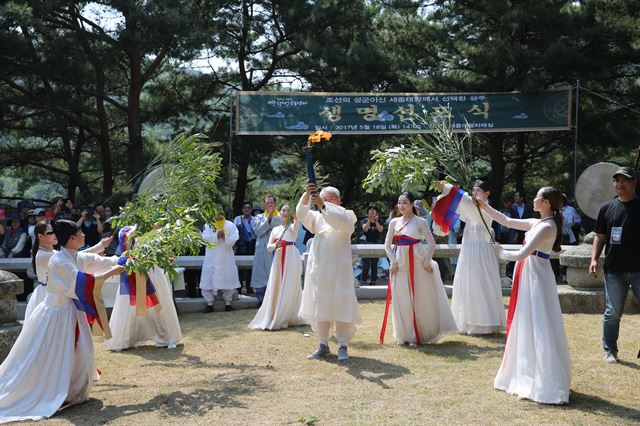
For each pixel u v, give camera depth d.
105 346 8.11
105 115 21.28
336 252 7.05
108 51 18.64
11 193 29.55
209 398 5.75
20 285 7.01
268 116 16.53
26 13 15.59
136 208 6.58
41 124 20.61
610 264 6.61
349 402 5.52
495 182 20.53
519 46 17.17
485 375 6.30
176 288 10.59
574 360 6.72
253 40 22.16
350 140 20.02
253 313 10.23
